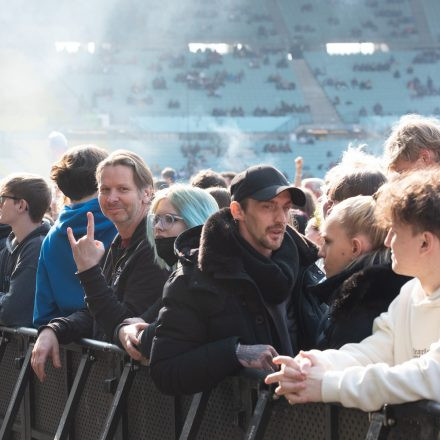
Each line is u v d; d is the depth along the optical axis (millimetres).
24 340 4988
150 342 3428
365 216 3191
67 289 4719
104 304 3924
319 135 42125
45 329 4328
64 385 4551
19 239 5406
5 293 5605
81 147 4922
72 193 4848
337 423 2791
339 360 2705
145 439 3867
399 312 2703
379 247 3184
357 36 50656
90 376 4277
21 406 4910
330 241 3254
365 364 2723
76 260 3959
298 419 2955
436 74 46812
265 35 51344
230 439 3328
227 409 3334
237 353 3078
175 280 3275
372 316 2959
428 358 2410
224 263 3182
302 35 50875
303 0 52719
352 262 3143
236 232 3236
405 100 44750
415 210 2424
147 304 3992
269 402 3051
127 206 4230
